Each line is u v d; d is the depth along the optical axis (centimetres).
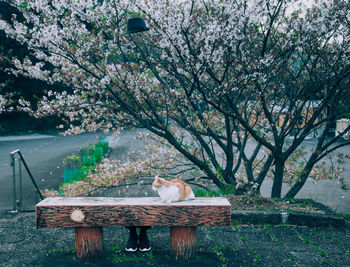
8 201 948
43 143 2528
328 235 550
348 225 614
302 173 872
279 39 730
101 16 734
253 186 677
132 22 610
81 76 760
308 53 808
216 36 641
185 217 429
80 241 440
